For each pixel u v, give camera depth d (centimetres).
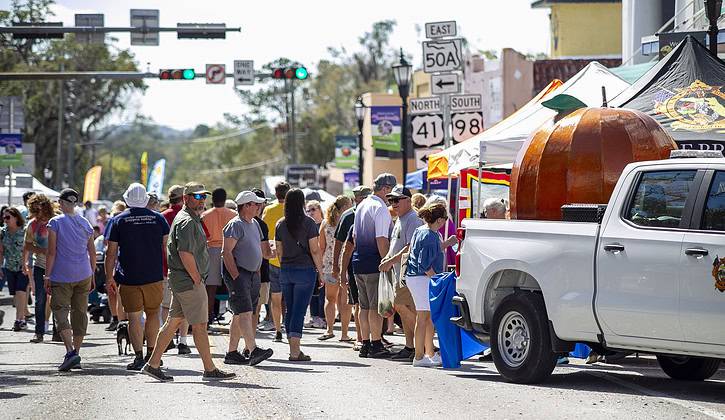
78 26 5441
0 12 12694
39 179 15212
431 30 4641
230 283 2672
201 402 2028
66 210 2741
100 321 4353
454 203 4238
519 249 2262
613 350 2145
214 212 3366
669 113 2845
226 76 6438
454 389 2170
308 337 3497
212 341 3341
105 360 2898
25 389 2278
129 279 2608
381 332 2862
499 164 3388
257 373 2486
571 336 2162
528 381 2248
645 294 2017
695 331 1944
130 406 2002
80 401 2086
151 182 9538
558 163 2445
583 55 9962
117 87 14912
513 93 8319
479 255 2364
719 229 1945
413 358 2783
